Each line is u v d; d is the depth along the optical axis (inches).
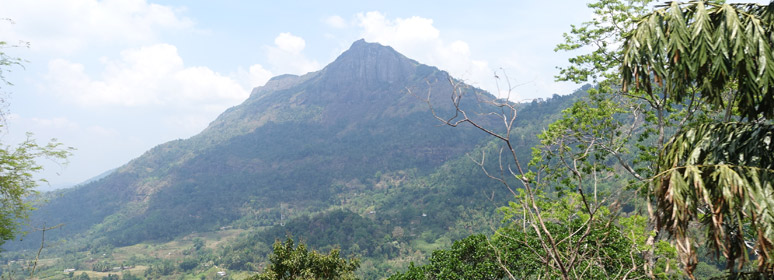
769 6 229.8
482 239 710.5
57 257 7450.8
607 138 673.0
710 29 219.5
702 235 207.6
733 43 215.3
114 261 6879.9
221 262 6171.3
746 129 231.8
